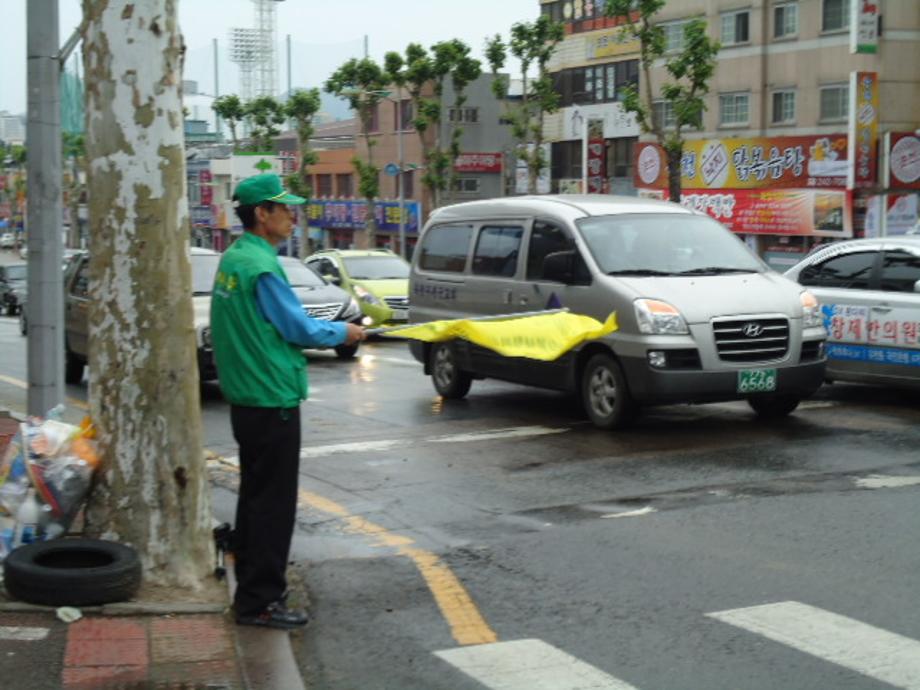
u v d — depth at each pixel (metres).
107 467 5.82
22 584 5.47
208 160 76.81
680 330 10.45
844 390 13.39
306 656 5.30
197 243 77.62
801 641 5.36
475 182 59.91
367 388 14.80
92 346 5.85
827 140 34.69
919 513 7.57
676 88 33.66
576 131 49.31
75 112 17.64
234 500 8.55
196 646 5.14
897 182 33.38
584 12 48.81
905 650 5.22
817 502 7.91
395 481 9.02
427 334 6.17
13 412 11.82
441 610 5.95
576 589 6.23
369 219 54.31
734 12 38.97
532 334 6.66
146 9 5.62
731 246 11.79
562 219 11.82
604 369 10.93
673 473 8.98
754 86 38.41
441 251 13.66
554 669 5.09
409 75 50.44
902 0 34.66
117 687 4.64
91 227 5.77
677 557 6.75
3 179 129.25
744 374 10.54
